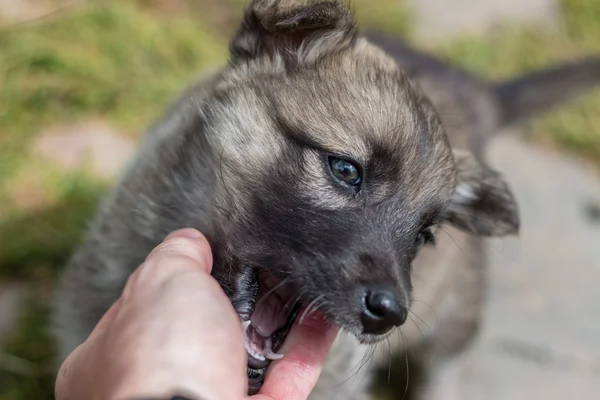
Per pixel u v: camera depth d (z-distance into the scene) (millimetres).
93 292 532
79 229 636
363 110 473
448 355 683
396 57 699
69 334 544
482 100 713
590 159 941
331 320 446
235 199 467
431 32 1084
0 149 665
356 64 495
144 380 369
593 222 827
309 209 459
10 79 707
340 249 454
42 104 705
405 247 475
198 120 499
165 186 506
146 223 511
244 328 450
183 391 366
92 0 809
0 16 752
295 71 487
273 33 490
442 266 646
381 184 472
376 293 440
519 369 690
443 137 502
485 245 704
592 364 699
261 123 474
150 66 788
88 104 720
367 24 1008
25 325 591
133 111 732
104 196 603
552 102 734
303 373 452
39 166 666
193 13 914
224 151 475
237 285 457
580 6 1210
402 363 676
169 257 414
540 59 1090
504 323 713
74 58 738
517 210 548
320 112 470
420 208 484
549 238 790
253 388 447
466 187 543
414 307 624
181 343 378
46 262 624
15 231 626
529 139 940
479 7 1158
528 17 1178
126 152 701
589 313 732
